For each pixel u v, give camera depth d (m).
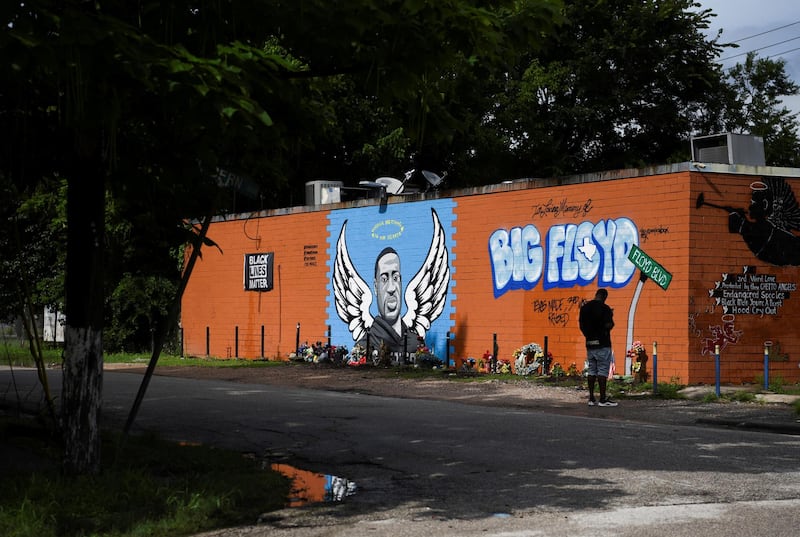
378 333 26.47
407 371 23.53
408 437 11.37
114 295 32.03
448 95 8.44
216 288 32.19
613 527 6.40
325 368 25.30
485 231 23.62
